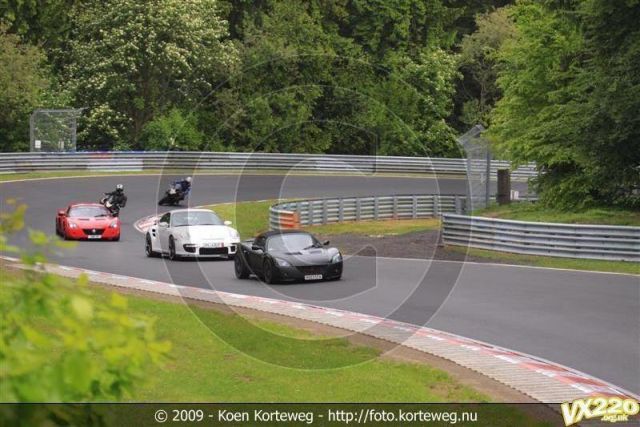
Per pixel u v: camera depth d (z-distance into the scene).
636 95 36.16
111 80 69.56
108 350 4.99
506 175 48.44
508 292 24.31
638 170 39.06
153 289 23.28
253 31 75.69
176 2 71.31
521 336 18.48
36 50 67.81
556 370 15.49
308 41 76.12
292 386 14.20
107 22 71.69
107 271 27.62
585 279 26.86
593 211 40.47
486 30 83.06
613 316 20.77
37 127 63.06
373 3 82.88
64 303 5.18
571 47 43.50
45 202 48.41
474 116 82.38
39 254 5.40
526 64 44.88
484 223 34.97
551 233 32.38
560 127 41.50
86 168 61.06
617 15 36.50
